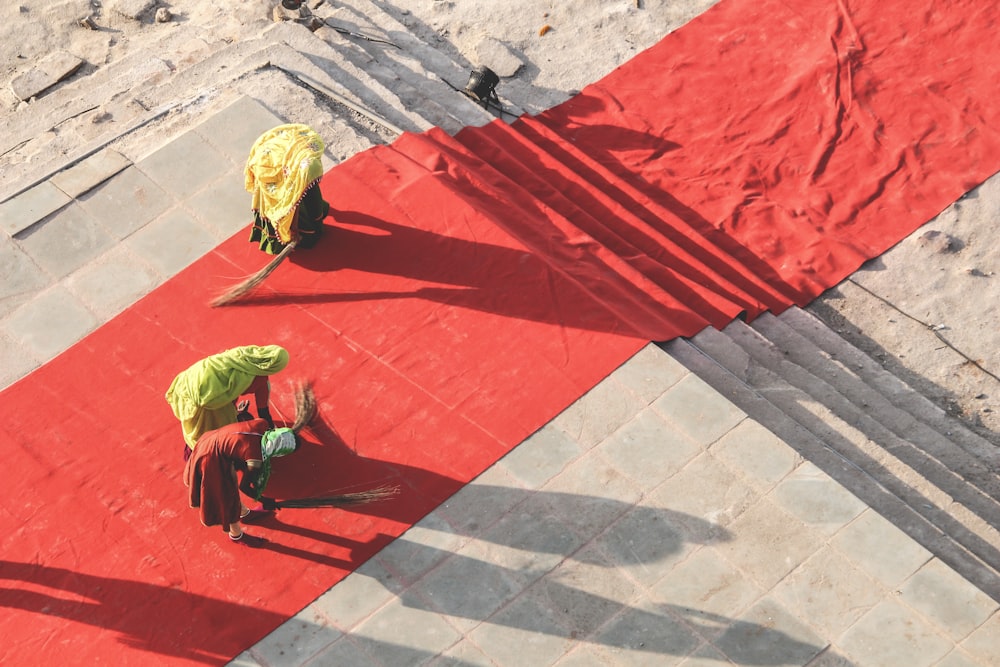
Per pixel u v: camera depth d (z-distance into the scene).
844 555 8.27
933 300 11.97
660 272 11.20
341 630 8.26
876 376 10.99
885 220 12.62
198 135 11.74
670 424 9.14
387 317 10.07
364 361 9.77
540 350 9.71
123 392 9.74
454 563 8.53
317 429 9.32
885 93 13.65
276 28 13.63
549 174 12.85
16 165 12.73
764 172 13.18
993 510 9.15
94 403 9.68
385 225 10.76
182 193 11.25
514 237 10.62
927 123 13.32
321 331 10.02
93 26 15.96
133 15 16.06
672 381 9.41
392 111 12.71
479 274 10.32
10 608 8.45
